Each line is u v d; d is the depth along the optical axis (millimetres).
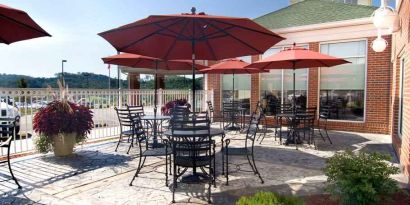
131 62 7965
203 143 4340
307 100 11219
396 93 7484
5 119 5855
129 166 5785
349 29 10234
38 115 6332
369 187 3234
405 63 5438
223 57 5973
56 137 6406
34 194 4258
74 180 4910
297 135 8227
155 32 4832
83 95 8383
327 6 12406
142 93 10969
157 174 5258
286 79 11695
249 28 4297
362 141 8539
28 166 5750
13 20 3492
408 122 4688
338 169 3537
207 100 13430
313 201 3959
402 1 5621
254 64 8289
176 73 16844
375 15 5730
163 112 9484
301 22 11711
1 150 6473
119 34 4645
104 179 4973
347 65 10398
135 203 3941
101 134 8992
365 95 10055
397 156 6531
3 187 4551
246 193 4320
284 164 5980
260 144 8164
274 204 2410
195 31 4926
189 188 4543
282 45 11656
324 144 8125
